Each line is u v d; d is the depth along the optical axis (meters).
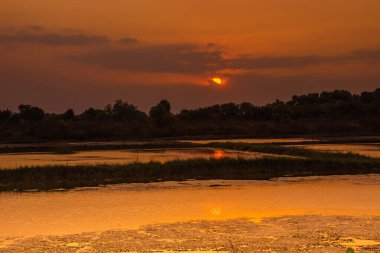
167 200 23.72
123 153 50.47
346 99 139.75
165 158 43.84
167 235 16.31
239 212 20.88
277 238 15.73
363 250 14.23
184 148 58.16
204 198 24.19
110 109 109.00
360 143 65.62
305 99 141.75
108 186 27.95
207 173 31.58
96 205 22.48
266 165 33.59
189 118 106.56
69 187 27.56
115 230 17.25
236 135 88.12
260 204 22.66
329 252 14.04
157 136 85.75
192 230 17.03
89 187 27.62
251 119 113.38
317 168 33.75
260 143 62.19
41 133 80.25
